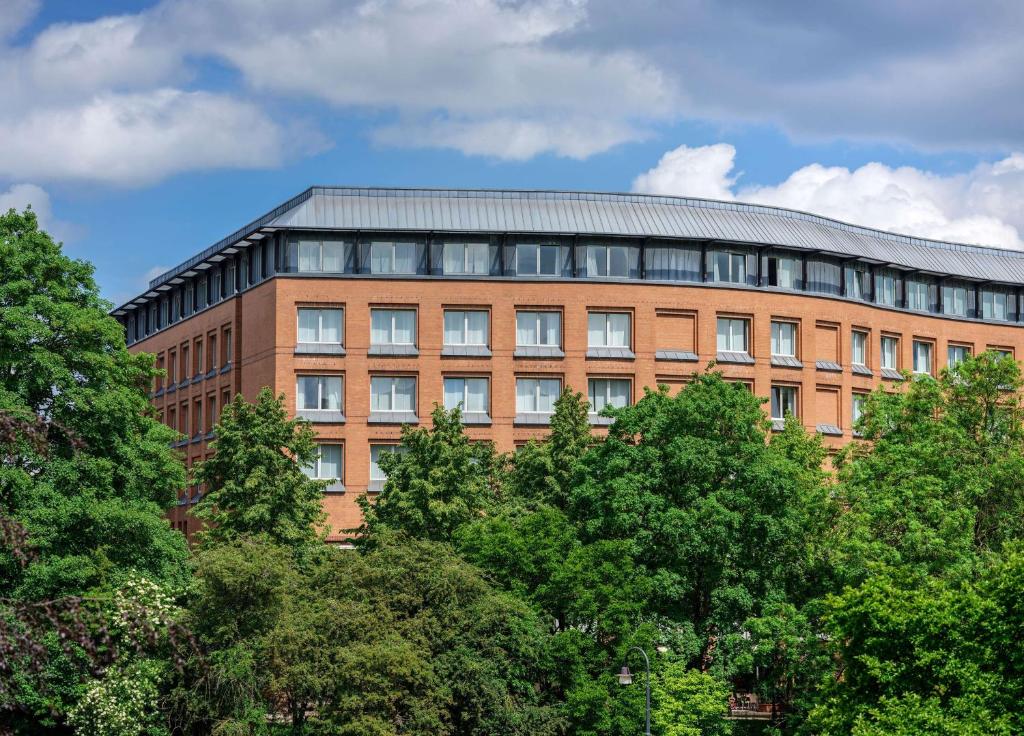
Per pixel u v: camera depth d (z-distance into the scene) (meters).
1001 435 74.00
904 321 116.00
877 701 49.38
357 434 99.56
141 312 131.12
